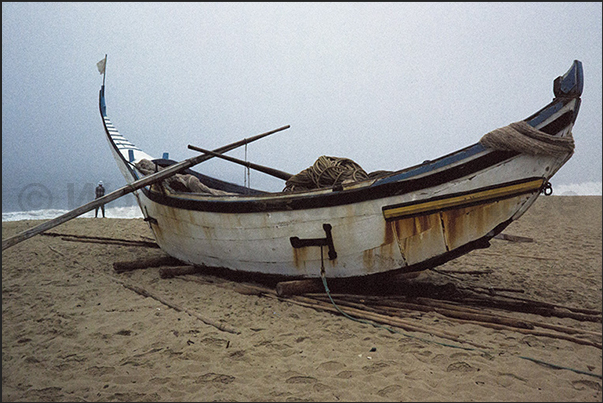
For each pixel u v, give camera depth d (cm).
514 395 319
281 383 341
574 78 440
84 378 354
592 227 1346
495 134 452
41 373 363
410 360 374
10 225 1230
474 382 336
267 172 730
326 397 319
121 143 976
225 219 584
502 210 477
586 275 745
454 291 550
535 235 1209
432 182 470
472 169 464
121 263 697
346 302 516
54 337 436
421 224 484
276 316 489
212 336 430
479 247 498
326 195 504
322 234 518
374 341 417
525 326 441
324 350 398
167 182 709
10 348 412
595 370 357
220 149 686
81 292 582
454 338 416
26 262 757
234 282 617
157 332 442
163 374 358
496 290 605
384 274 520
